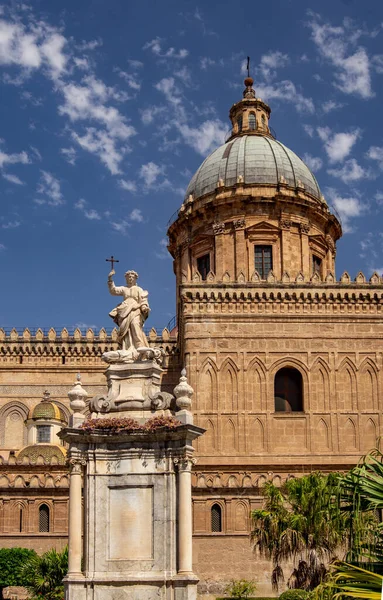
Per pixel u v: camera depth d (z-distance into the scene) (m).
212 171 72.06
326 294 61.03
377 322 60.94
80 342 67.50
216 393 59.09
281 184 69.06
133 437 26.08
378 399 59.56
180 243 71.81
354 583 16.64
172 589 24.72
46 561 43.41
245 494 53.12
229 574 51.44
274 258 67.56
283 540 40.16
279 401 60.31
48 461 58.09
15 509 53.25
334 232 72.94
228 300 60.72
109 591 24.89
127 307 28.19
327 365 60.03
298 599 37.47
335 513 25.05
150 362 27.47
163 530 25.34
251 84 79.06
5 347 67.38
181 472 25.62
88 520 25.77
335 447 58.53
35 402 66.62
